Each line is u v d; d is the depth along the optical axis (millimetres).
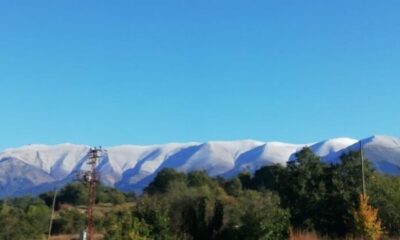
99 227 34750
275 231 30312
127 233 26172
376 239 35656
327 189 42094
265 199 31953
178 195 34844
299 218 39031
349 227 37375
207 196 34281
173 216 33031
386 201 38938
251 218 30547
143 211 29391
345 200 39188
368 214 35906
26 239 59125
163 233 28875
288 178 43938
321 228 38656
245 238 30344
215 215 32875
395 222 38312
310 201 39688
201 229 32656
